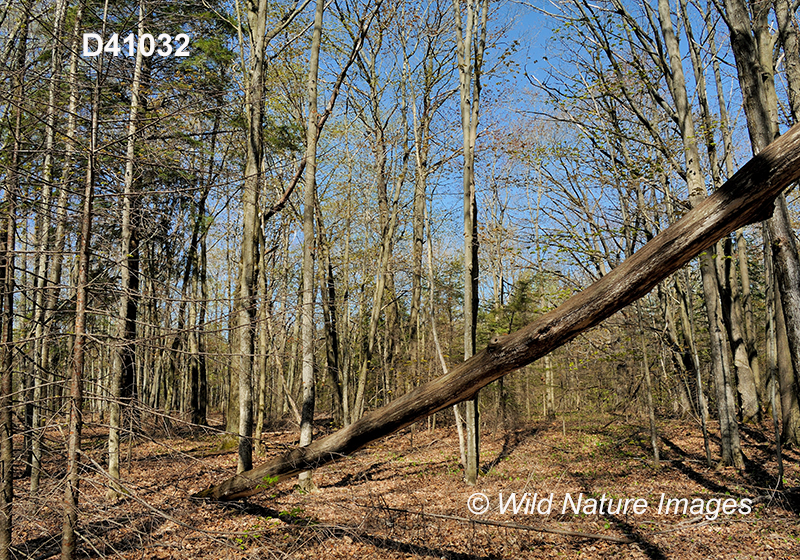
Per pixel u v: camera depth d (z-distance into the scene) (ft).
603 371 60.85
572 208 43.68
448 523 25.48
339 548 21.18
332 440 18.02
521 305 60.95
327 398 84.64
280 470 19.24
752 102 24.79
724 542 22.77
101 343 14.24
